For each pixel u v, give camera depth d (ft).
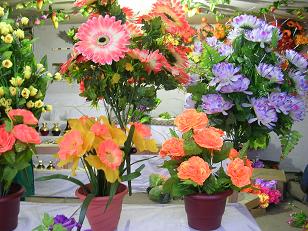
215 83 4.32
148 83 3.97
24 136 3.42
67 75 4.09
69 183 10.73
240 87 4.24
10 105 3.75
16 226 3.92
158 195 9.52
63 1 10.69
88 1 3.72
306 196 12.90
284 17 11.89
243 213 4.53
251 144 4.87
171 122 11.53
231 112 4.49
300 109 4.59
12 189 3.93
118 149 3.37
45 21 14.39
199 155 3.87
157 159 10.50
